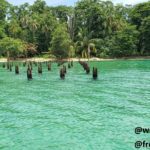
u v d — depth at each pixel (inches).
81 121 774.5
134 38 3941.9
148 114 827.4
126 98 1064.8
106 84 1448.1
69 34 4448.8
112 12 4365.2
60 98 1097.4
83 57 4033.0
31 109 924.6
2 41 3946.9
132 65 2758.4
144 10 4195.4
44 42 4446.4
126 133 672.4
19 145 617.0
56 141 634.2
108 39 4215.1
